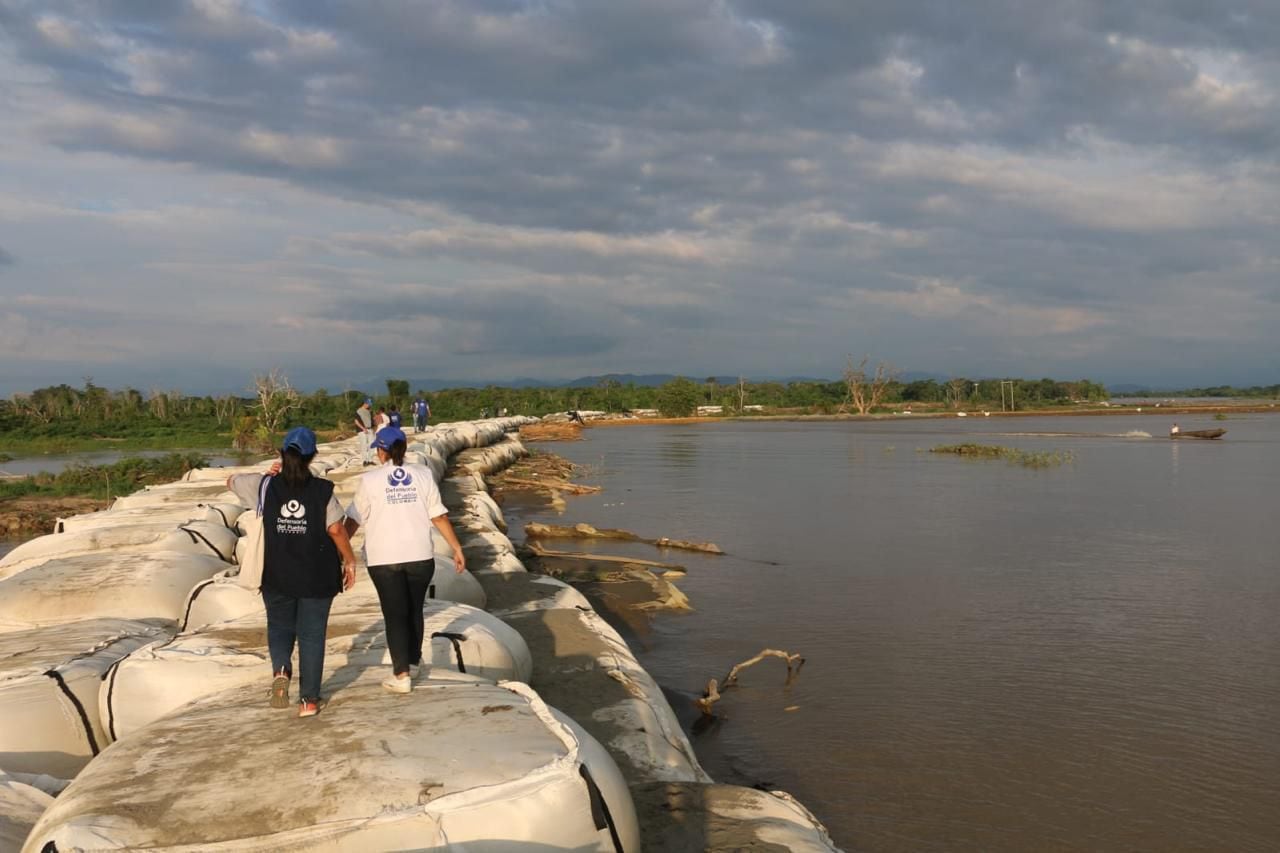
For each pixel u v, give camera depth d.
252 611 8.19
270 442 51.19
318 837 3.79
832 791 7.75
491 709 4.91
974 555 17.91
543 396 101.00
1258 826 7.19
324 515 5.07
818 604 13.95
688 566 16.89
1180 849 6.86
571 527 20.08
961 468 37.03
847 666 10.97
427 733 4.55
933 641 11.99
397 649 5.26
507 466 36.28
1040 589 14.91
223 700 5.33
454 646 6.66
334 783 4.09
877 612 13.46
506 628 7.44
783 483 31.45
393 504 5.38
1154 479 32.25
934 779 7.97
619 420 89.81
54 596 8.66
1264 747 8.62
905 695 9.99
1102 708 9.59
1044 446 50.31
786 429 73.12
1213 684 10.30
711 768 8.19
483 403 91.75
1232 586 15.09
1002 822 7.23
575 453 46.84
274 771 4.21
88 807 3.99
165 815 3.89
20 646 7.11
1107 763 8.28
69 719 6.07
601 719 7.21
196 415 79.56
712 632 12.45
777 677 10.61
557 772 4.24
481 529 15.03
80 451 53.44
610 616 13.26
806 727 9.12
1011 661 11.14
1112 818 7.31
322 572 5.04
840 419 94.06
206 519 11.66
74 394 81.44
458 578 9.46
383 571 5.29
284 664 5.14
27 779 5.45
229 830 3.81
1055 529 21.14
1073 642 11.91
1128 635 12.22
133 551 10.23
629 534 19.66
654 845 5.43
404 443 5.64
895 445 51.94
